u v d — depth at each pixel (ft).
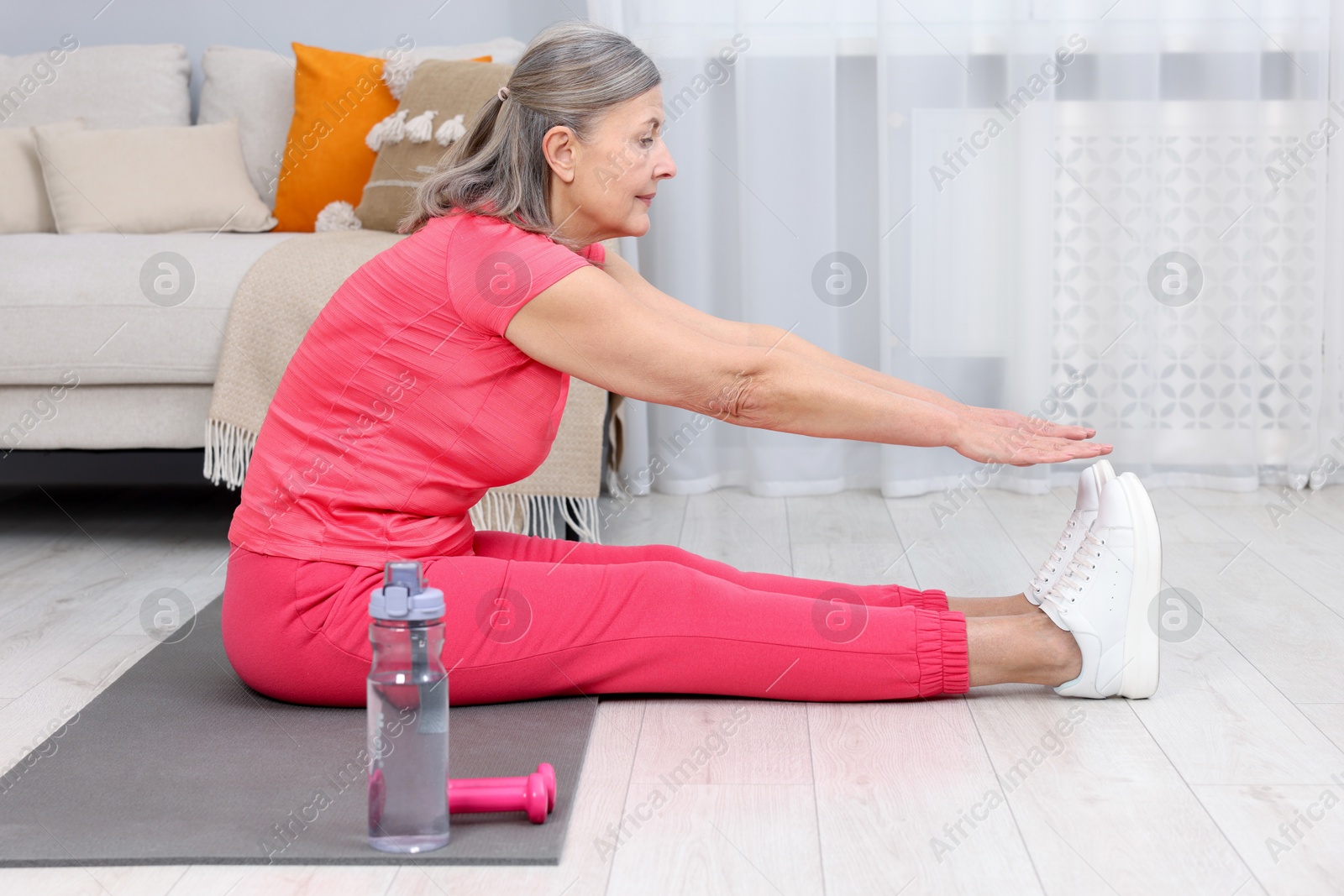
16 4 9.89
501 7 9.73
